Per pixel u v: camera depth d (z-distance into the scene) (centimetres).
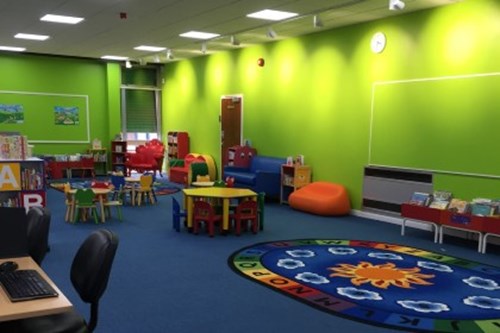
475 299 400
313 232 646
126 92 1306
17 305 194
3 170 532
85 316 351
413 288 425
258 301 389
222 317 355
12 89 1136
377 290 419
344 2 614
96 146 1236
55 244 555
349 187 781
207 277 448
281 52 910
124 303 379
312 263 498
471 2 592
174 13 680
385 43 705
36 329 231
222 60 1084
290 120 898
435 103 640
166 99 1341
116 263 488
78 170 1191
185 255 523
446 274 466
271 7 642
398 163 696
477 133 592
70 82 1210
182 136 1226
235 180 921
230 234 629
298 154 882
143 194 877
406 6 634
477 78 589
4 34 862
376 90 724
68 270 458
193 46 997
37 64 1162
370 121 736
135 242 577
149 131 1358
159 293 403
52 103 1191
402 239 610
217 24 761
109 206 746
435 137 643
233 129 1062
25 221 262
